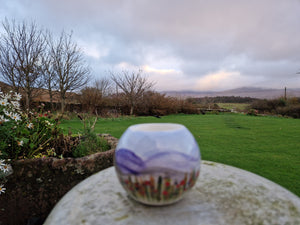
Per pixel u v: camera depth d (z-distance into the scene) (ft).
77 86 35.12
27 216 6.21
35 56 27.99
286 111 44.96
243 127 23.24
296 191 7.13
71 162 6.63
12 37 26.17
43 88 30.60
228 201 3.53
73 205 3.49
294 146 13.79
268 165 9.90
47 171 6.42
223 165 5.35
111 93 42.96
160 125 3.87
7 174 5.92
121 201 3.58
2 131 6.48
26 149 8.12
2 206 5.94
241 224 2.93
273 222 2.96
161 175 2.82
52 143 9.25
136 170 2.89
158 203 3.11
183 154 2.92
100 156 7.07
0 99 6.70
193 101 52.70
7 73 26.30
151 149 2.89
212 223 2.96
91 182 4.40
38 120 9.11
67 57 33.60
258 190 3.92
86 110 35.65
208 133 19.19
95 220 3.06
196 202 3.51
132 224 2.95
